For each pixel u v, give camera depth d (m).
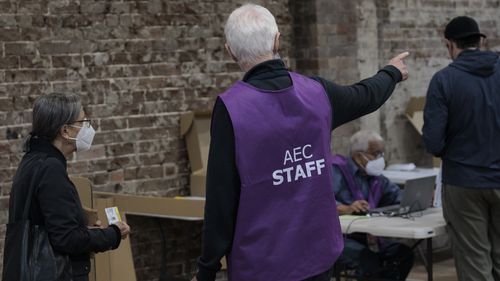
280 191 3.18
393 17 8.23
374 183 6.39
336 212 3.33
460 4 8.93
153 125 6.65
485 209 5.35
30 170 3.78
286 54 7.62
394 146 8.27
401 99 8.34
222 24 7.04
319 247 3.23
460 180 5.32
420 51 8.52
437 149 5.39
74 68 6.24
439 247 8.27
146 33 6.60
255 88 3.18
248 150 3.12
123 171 6.50
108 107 6.41
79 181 5.39
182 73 6.81
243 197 3.13
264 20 3.24
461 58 5.42
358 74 7.88
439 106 5.37
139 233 6.61
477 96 5.29
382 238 6.20
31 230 3.75
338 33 7.71
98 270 5.93
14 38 5.96
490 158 5.29
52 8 6.12
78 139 3.93
